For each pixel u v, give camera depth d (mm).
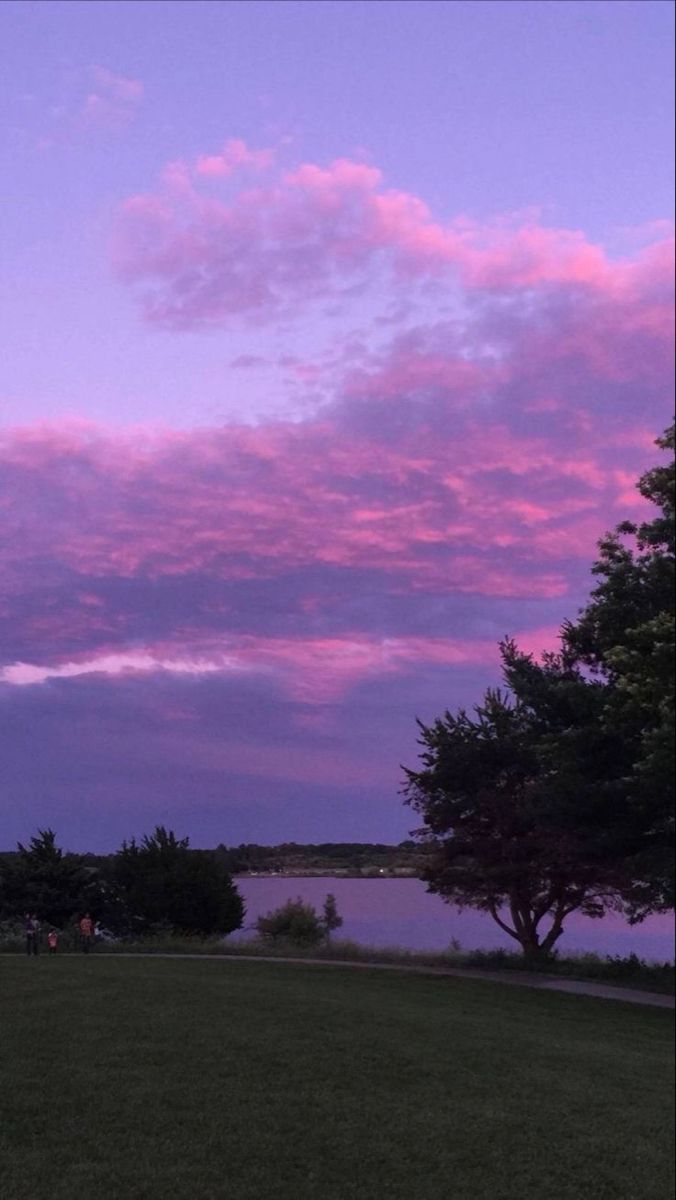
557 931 35312
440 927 51938
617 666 26797
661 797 27438
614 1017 25359
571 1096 16266
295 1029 18297
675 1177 13016
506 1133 13875
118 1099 13258
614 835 29906
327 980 27266
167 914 41281
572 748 29797
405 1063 16859
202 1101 13570
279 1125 12969
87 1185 10391
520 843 33812
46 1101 12883
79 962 27531
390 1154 12492
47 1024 16984
